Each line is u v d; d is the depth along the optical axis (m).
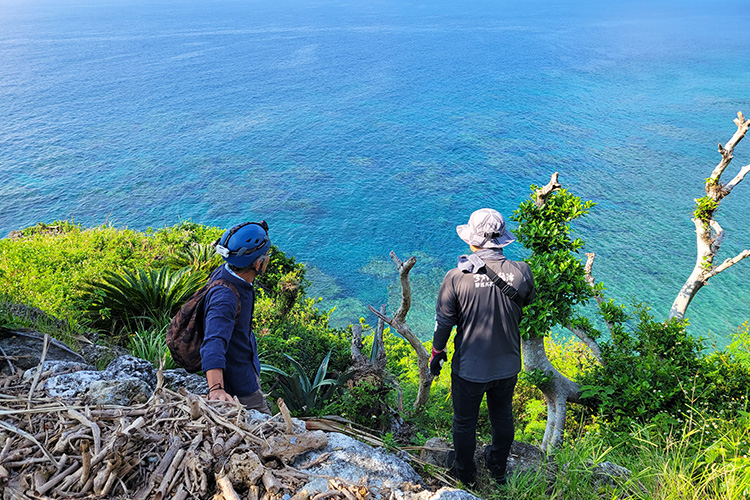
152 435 2.18
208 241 13.01
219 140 109.06
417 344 6.00
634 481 3.06
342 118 124.94
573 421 7.36
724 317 36.75
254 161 95.69
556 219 6.46
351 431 3.19
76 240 12.40
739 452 3.39
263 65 196.00
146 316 6.21
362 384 5.34
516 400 9.52
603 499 3.03
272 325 8.00
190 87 162.00
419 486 2.27
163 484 1.97
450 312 2.99
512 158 88.69
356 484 2.15
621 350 7.07
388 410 5.54
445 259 56.28
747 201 60.62
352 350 6.14
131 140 108.69
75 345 3.98
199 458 2.07
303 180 85.50
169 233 13.77
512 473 3.34
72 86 161.25
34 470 1.96
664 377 5.96
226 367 2.74
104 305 6.14
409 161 92.50
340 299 46.25
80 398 2.46
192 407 2.30
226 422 2.29
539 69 170.00
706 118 104.12
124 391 2.54
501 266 2.93
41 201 75.44
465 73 170.50
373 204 74.31
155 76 177.88
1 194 77.31
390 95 147.00
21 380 2.61
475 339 2.94
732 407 5.17
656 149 87.25
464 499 2.15
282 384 5.43
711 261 9.56
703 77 143.88
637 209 62.69
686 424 4.56
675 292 43.12
